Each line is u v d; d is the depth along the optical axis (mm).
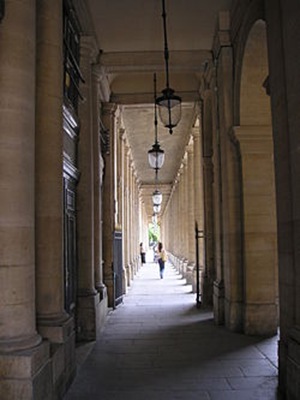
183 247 23016
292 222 5090
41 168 5395
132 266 21500
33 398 4094
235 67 8930
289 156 5160
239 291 8906
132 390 5441
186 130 18844
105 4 8758
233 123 9148
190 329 9203
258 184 8672
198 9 9102
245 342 7879
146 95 13523
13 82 4457
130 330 9258
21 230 4422
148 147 21750
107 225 12484
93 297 8477
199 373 6105
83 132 8844
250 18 7555
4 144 4383
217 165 10188
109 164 12820
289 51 5027
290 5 4980
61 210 5578
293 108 4934
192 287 16031
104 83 12133
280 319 5555
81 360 6879
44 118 5441
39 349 4367
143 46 10367
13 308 4336
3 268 4332
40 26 5566
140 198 37219
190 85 13555
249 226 8617
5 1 4523
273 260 8586
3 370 4098
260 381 5727
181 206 24234
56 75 5602
